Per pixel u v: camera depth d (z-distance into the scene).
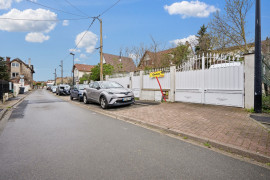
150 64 23.05
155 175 2.35
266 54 6.43
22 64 44.75
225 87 6.94
